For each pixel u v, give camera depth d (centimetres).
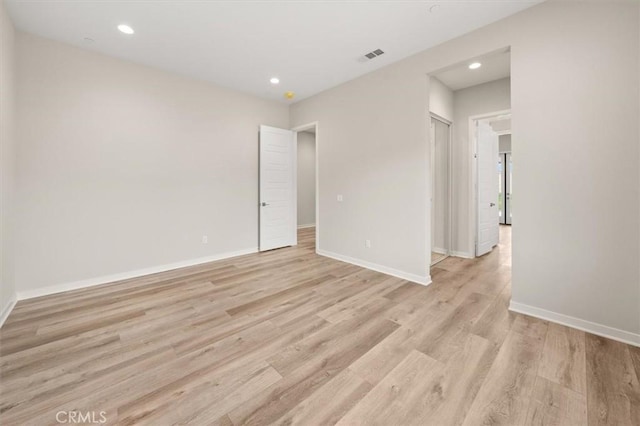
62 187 301
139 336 213
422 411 141
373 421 135
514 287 255
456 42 289
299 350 195
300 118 506
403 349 196
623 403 145
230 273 371
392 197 358
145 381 163
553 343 202
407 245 343
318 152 470
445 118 434
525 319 239
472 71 380
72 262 310
